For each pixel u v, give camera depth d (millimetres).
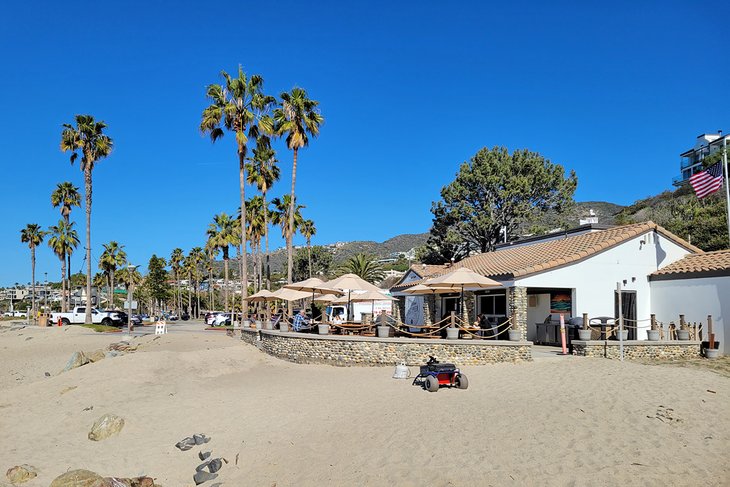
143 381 17594
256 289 55875
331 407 13055
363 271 58875
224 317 54969
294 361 21156
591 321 21719
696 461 8430
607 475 7918
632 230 23781
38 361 26953
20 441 12539
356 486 8391
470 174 48156
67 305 64562
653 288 23359
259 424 12406
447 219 49250
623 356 18844
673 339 20609
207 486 9602
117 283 97188
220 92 36594
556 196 49438
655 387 13289
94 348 31500
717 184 23125
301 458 9961
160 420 13430
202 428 12617
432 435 10102
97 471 10562
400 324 21453
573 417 10805
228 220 69938
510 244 34250
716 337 20516
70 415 14266
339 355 19562
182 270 96500
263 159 47469
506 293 24203
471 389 14172
